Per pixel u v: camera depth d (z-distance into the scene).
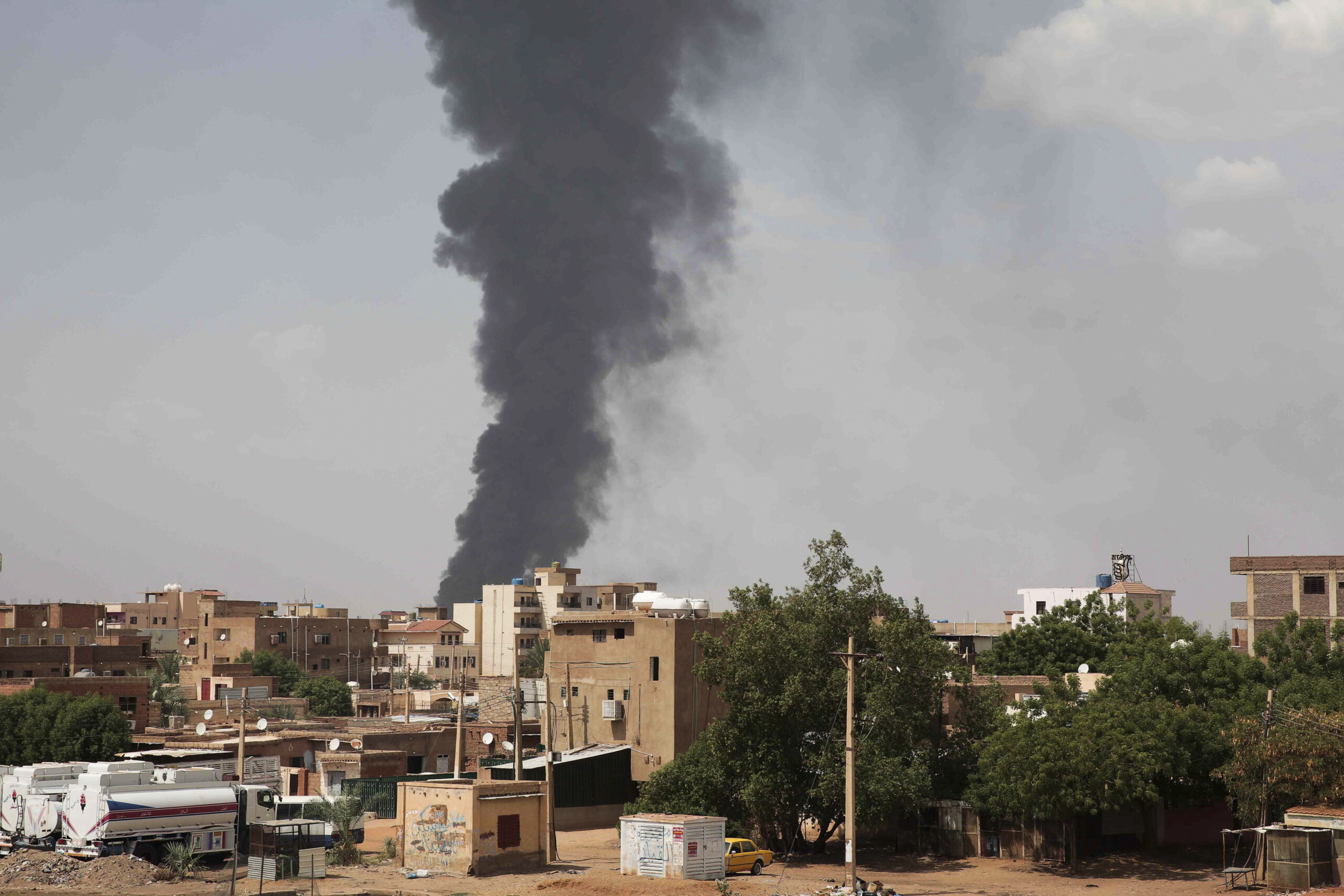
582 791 79.94
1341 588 103.12
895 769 63.31
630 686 84.12
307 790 81.94
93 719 80.62
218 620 192.62
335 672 195.88
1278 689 69.81
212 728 99.00
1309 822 55.47
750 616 69.62
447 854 57.88
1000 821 65.75
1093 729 61.16
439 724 99.44
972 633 147.38
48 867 52.47
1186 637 72.00
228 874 54.28
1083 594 164.38
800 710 66.00
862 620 68.69
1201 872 59.88
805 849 68.25
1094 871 60.97
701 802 67.12
